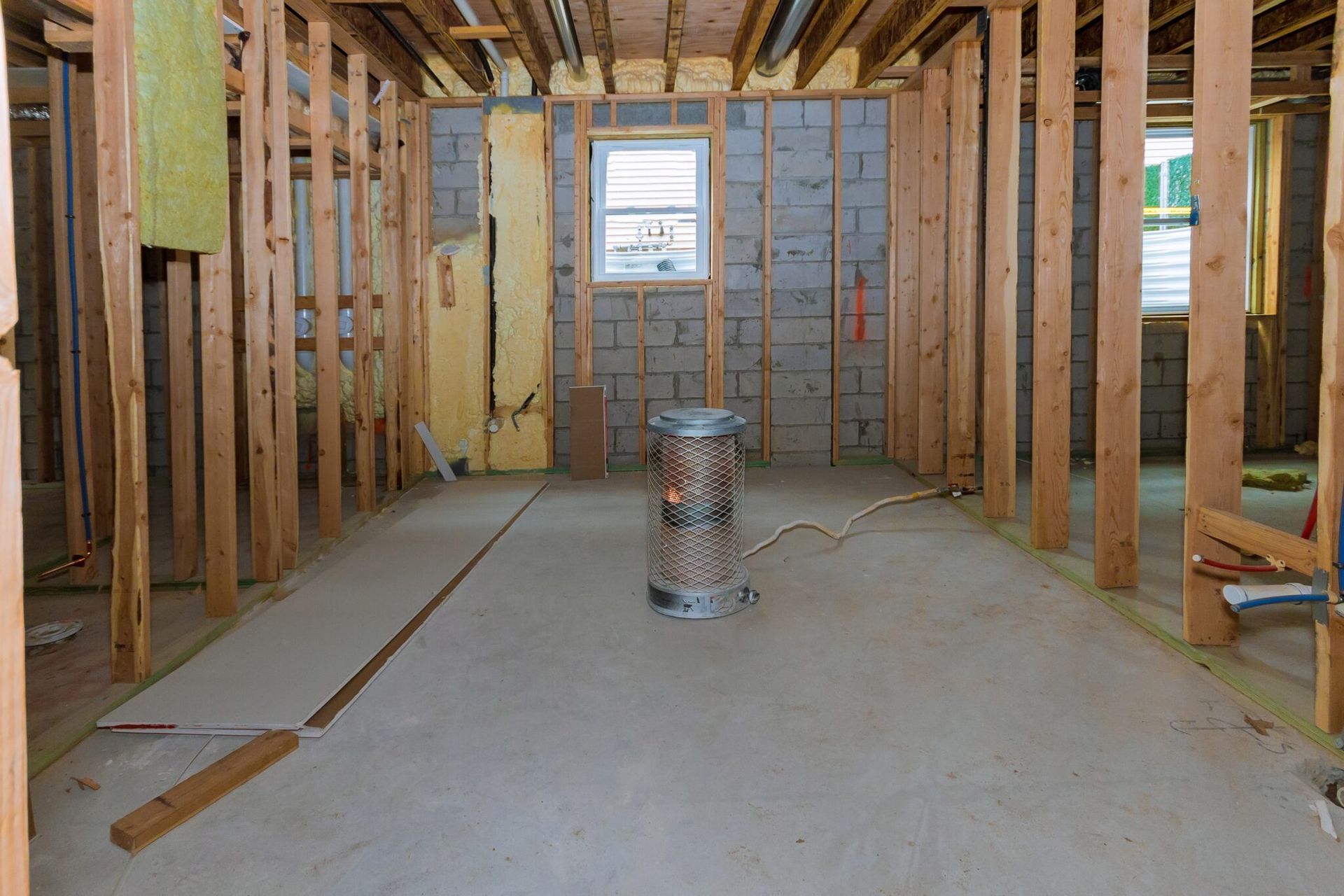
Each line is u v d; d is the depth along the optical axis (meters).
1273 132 6.15
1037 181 3.49
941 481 5.29
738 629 2.90
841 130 5.85
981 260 5.76
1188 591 2.56
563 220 5.90
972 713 2.24
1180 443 6.31
